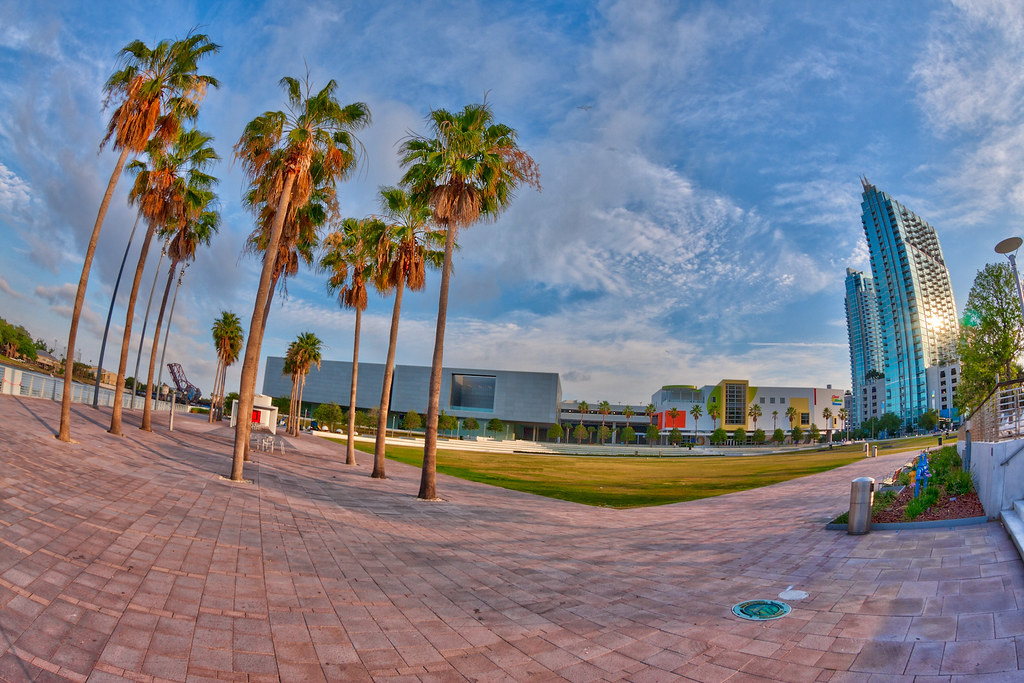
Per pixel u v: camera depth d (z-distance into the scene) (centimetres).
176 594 615
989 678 430
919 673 457
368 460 3319
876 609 624
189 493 1214
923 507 1106
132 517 888
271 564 800
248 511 1141
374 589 757
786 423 15412
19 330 7906
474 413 13388
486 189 1770
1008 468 904
